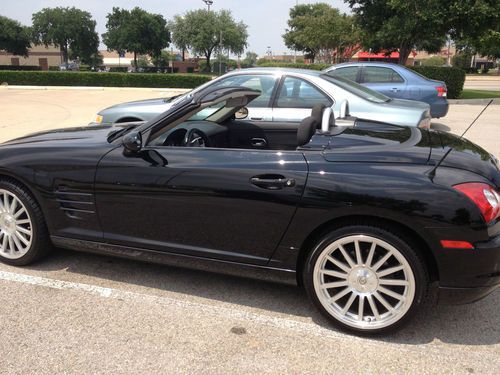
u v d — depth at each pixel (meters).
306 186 2.88
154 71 70.00
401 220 2.69
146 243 3.38
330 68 10.64
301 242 2.96
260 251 3.09
